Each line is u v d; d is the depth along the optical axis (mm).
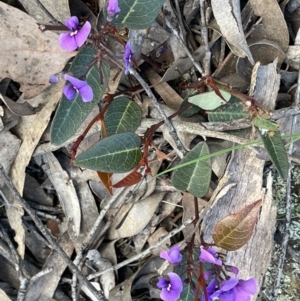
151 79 293
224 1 261
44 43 264
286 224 299
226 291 219
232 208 288
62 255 295
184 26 291
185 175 262
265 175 302
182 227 289
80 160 224
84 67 232
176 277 223
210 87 271
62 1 270
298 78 278
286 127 282
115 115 261
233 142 284
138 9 236
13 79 266
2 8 259
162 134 292
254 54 281
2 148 296
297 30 290
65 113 232
